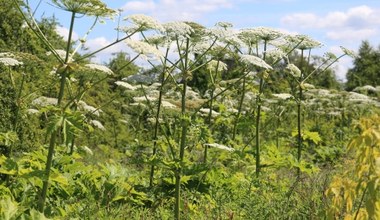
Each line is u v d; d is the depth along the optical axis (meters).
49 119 5.29
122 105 16.25
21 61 8.80
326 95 19.77
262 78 8.91
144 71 8.69
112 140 16.36
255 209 6.95
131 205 7.80
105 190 7.48
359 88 23.47
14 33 11.54
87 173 7.80
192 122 7.28
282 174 10.59
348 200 4.25
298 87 10.41
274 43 9.54
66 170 7.17
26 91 10.24
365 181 4.15
